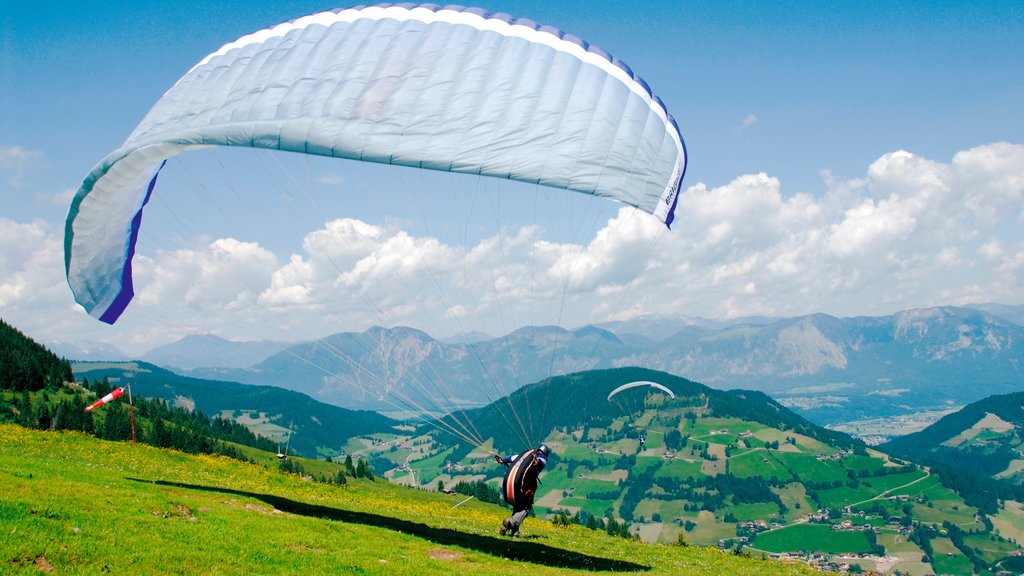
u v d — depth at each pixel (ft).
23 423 252.21
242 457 352.49
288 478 137.49
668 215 60.13
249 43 68.18
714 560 91.20
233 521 56.59
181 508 58.23
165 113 66.33
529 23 64.03
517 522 61.26
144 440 286.05
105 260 72.54
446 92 57.67
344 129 55.31
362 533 62.18
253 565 45.93
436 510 123.95
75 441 132.16
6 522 43.42
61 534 43.98
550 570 57.93
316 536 56.59
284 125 56.13
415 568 50.72
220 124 59.57
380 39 62.13
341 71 60.18
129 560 42.63
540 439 64.34
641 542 105.81
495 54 60.75
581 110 58.95
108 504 53.21
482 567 55.01
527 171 54.85
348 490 139.54
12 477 55.72
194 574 42.70
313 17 67.10
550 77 60.34
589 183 55.88
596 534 111.04
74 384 396.98
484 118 56.54
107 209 68.74
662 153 61.46
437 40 61.57
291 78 61.46
